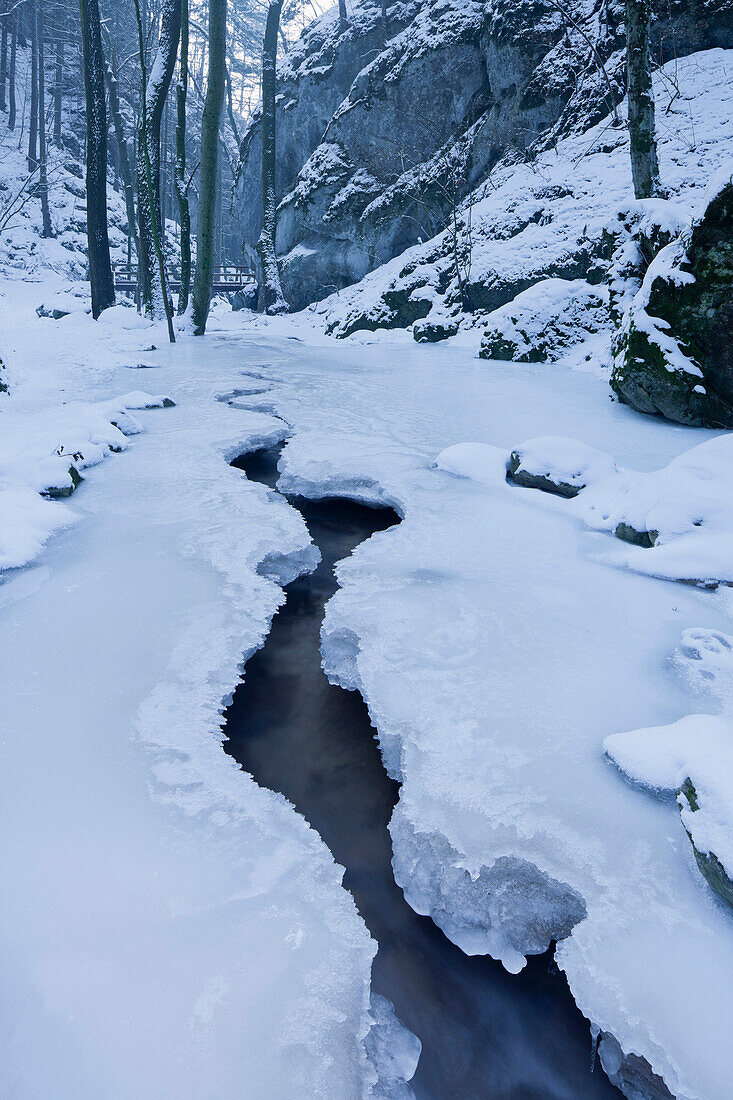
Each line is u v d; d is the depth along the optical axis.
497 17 17.52
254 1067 1.31
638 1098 1.42
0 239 33.50
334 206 21.36
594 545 3.86
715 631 2.78
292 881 1.75
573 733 2.23
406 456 5.48
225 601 3.16
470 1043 1.55
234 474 5.13
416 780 2.07
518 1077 1.49
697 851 1.70
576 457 4.80
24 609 3.08
